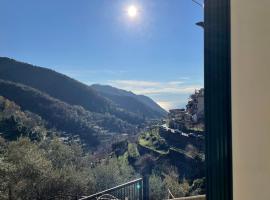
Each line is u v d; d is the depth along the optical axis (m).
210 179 1.52
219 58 1.49
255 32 1.43
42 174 3.39
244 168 1.45
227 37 1.47
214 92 1.50
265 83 1.42
